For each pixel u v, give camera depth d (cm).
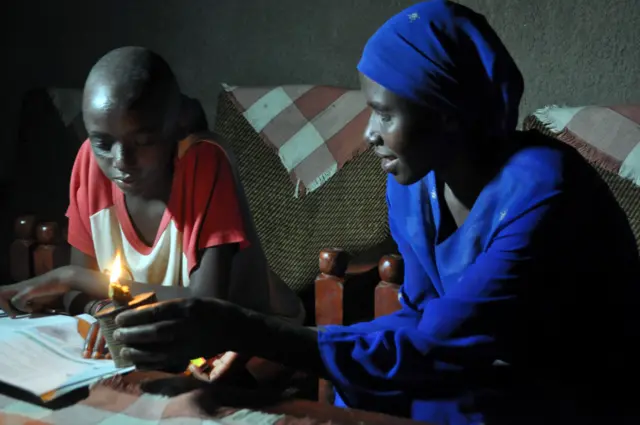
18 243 200
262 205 211
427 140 106
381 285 166
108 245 157
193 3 236
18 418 101
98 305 142
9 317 145
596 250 112
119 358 109
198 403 101
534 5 200
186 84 242
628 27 193
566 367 118
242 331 108
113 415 101
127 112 123
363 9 217
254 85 234
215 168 149
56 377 111
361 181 202
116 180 132
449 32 101
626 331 117
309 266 208
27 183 238
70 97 230
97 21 246
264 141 209
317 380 161
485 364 113
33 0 251
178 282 155
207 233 147
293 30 226
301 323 187
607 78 197
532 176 107
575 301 116
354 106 207
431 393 113
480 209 112
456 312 108
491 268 108
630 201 176
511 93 104
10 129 259
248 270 162
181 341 105
